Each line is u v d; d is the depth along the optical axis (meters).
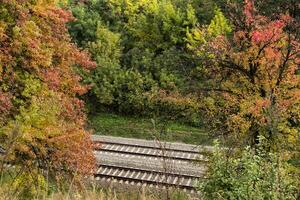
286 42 20.89
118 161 27.34
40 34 17.80
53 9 19.48
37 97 18.00
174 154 27.69
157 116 29.02
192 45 32.91
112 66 34.72
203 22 36.47
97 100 34.91
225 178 10.41
